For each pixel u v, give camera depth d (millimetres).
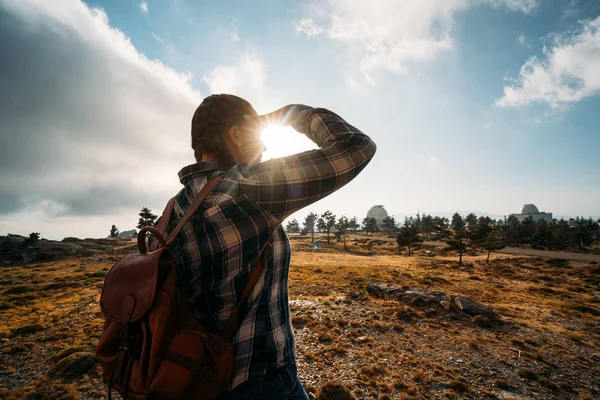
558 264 46375
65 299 23062
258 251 770
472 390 8859
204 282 783
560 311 20469
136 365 656
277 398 864
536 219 177250
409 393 8555
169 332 692
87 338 12922
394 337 13820
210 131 924
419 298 20078
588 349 13125
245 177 747
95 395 7977
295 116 1046
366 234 129000
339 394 7852
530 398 8680
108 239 85062
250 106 1021
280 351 891
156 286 682
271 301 886
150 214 85938
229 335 777
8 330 14961
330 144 858
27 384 8883
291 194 743
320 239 107250
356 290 26031
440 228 100250
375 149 971
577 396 8945
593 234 98562
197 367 674
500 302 23891
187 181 901
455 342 13445
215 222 729
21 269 47125
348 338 13359
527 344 13461
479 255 64312
